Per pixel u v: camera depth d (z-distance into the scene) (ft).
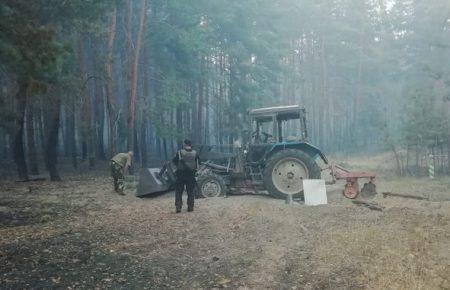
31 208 34.81
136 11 84.74
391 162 82.33
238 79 98.07
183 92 82.02
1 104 51.55
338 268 18.49
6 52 25.57
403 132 66.85
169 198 38.96
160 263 20.07
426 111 64.49
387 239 22.59
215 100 111.96
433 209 31.42
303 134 40.78
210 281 17.69
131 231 26.13
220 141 101.35
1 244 23.11
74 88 54.08
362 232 23.90
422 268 17.97
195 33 80.69
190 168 31.58
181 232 25.66
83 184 51.31
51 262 20.15
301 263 19.49
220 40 98.68
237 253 21.31
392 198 37.96
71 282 17.66
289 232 25.02
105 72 67.77
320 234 24.17
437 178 58.08
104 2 43.80
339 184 48.08
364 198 38.32
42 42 25.95
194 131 101.60
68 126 101.14
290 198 35.60
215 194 39.24
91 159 74.79
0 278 17.88
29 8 28.58
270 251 21.45
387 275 17.29
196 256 21.04
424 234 23.36
